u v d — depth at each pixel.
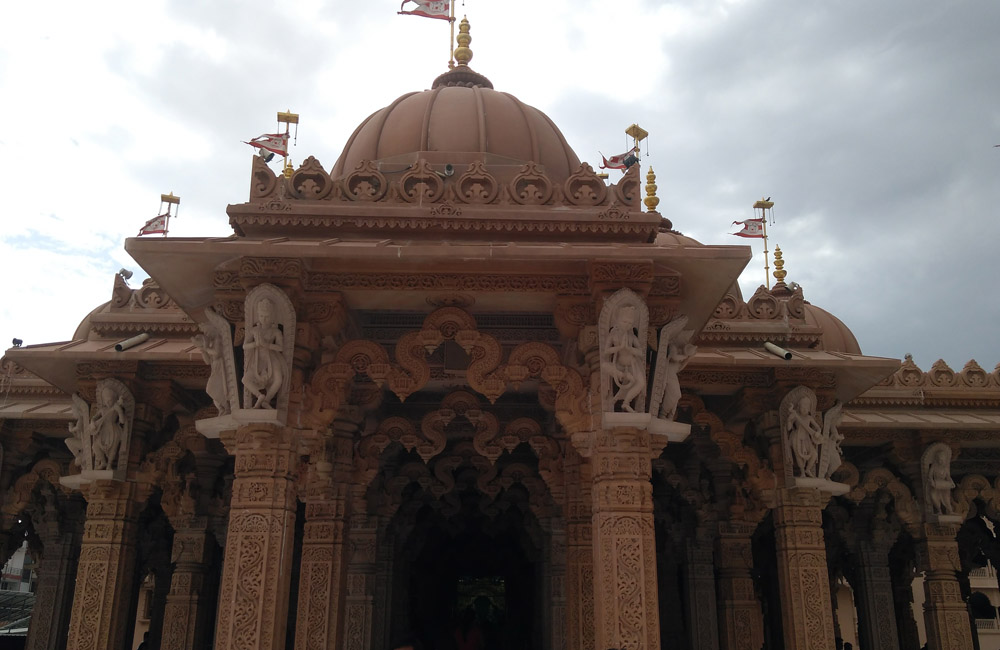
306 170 9.21
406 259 8.39
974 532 19.91
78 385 12.00
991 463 16.06
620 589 7.86
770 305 13.81
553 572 15.58
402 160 11.79
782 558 11.82
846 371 12.23
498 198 9.24
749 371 12.53
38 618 15.84
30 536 17.73
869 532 18.19
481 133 11.96
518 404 13.84
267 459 8.14
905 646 21.33
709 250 8.27
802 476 11.75
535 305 9.34
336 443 11.88
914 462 14.98
